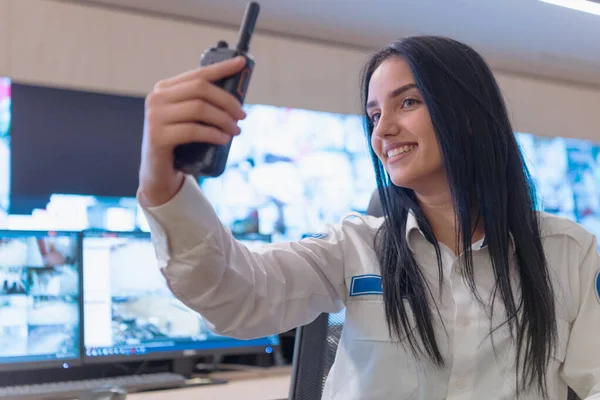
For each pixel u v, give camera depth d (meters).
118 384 1.79
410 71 1.15
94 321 1.93
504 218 1.17
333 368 1.27
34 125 2.69
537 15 3.27
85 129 2.78
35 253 1.89
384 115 1.17
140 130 2.91
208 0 2.96
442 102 1.13
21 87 2.69
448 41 1.19
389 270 1.20
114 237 2.00
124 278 1.99
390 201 1.24
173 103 0.73
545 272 1.18
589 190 4.24
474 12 3.23
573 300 1.21
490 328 1.15
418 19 3.28
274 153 3.23
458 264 1.18
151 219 0.88
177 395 1.74
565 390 1.22
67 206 2.70
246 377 2.10
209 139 0.73
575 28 3.44
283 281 1.16
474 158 1.15
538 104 4.14
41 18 2.79
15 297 1.85
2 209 2.58
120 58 2.93
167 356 2.00
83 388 1.75
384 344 1.18
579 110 4.30
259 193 3.15
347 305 1.25
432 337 1.15
